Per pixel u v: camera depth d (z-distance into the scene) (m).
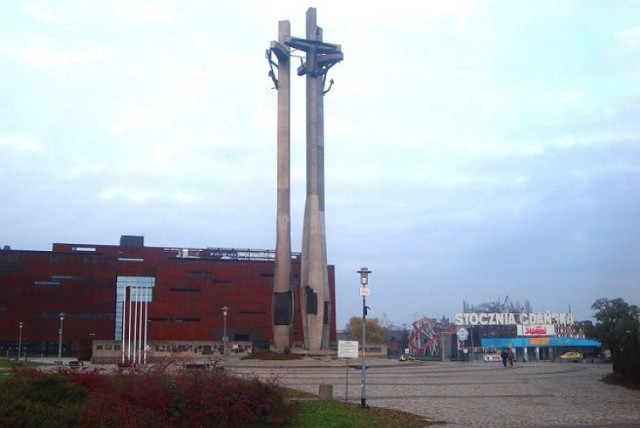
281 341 64.25
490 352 99.75
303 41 67.25
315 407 19.28
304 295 64.94
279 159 65.69
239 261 108.38
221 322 105.56
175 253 113.00
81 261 107.38
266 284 108.44
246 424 15.02
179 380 14.70
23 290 103.75
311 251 65.12
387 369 51.97
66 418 11.73
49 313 104.38
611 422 18.81
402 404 23.33
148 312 103.38
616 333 40.97
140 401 13.52
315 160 66.31
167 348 71.69
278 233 65.00
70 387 13.87
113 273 108.44
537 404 23.81
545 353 103.75
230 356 66.12
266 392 15.75
